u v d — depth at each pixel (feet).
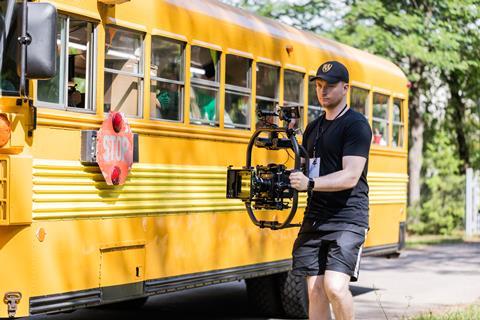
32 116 20.66
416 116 77.05
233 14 30.66
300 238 20.15
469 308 34.81
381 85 41.27
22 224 20.48
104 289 23.36
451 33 67.15
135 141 24.71
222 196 29.01
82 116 22.68
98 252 23.15
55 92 22.03
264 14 65.46
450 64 66.33
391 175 41.88
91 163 22.84
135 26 24.95
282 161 32.78
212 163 28.68
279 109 20.17
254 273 30.73
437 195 80.69
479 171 87.66
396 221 42.34
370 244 39.27
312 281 19.98
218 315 34.58
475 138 87.45
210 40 28.60
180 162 26.99
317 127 20.18
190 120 27.58
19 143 20.30
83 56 23.21
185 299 38.99
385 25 66.54
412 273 49.47
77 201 22.36
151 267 25.40
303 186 19.11
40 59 19.04
